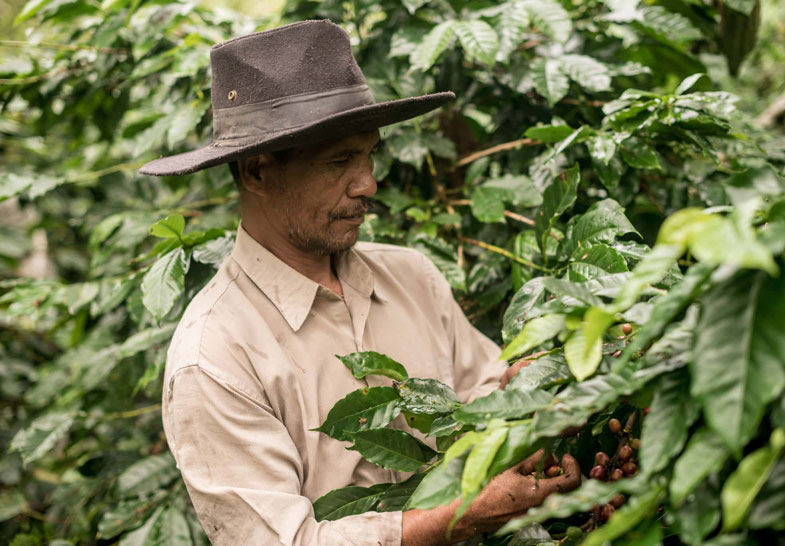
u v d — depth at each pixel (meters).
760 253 0.52
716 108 1.20
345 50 1.04
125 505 1.47
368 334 1.13
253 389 1.00
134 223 1.64
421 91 1.48
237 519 0.94
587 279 0.99
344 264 1.15
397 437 0.96
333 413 0.96
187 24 1.76
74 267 2.59
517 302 1.05
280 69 1.01
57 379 1.96
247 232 1.12
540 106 1.56
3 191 1.55
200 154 1.11
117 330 1.87
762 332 0.56
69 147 2.21
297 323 1.06
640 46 1.62
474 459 0.71
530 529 0.88
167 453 1.56
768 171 0.68
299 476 1.01
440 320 1.24
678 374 0.65
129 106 1.93
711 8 1.65
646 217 1.42
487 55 1.31
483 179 1.59
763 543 0.60
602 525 0.85
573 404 0.71
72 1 1.66
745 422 0.54
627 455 0.86
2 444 2.17
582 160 1.45
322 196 1.04
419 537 0.92
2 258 2.53
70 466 2.22
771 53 2.46
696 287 0.61
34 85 1.79
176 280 1.23
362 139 1.04
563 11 1.40
